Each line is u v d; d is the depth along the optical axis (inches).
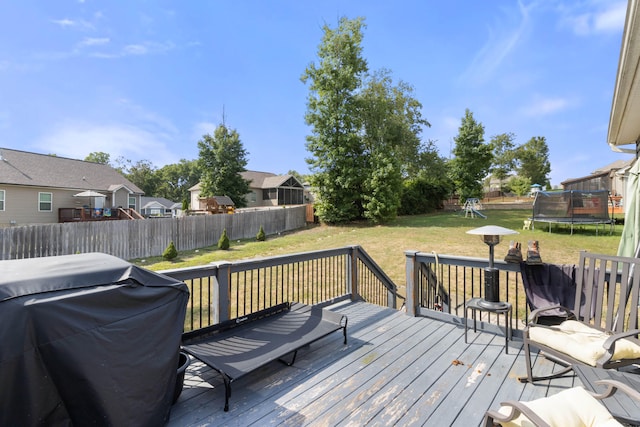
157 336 68.7
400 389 88.8
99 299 59.9
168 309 72.2
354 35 649.6
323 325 114.0
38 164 705.6
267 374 96.7
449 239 441.7
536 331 89.4
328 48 642.8
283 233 648.4
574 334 86.7
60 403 53.8
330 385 90.7
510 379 94.3
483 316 162.1
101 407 57.4
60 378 53.5
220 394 85.8
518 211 823.1
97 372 57.3
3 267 63.5
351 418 75.8
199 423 73.4
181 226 485.1
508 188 1529.3
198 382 91.9
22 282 55.0
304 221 745.6
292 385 90.5
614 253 332.8
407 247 395.2
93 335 57.7
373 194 637.9
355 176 643.5
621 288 92.3
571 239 416.2
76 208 692.1
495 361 105.8
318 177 662.5
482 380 93.7
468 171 839.1
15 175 623.8
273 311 123.8
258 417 76.0
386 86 790.5
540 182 1555.1
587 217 448.5
